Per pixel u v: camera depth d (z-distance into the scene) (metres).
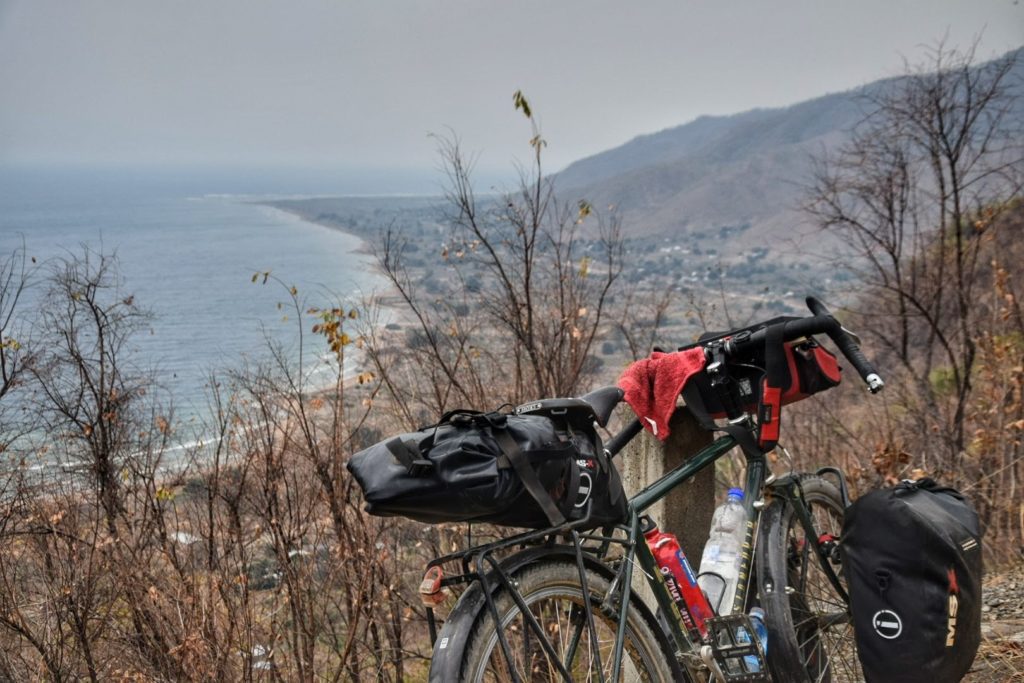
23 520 4.09
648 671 2.37
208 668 3.96
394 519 4.62
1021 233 6.79
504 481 1.87
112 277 5.39
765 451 2.69
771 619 2.57
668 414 2.73
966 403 5.85
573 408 2.15
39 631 3.75
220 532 4.58
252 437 4.66
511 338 4.89
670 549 2.51
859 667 2.95
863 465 4.84
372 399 4.64
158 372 5.21
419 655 4.43
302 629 4.34
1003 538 4.75
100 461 4.57
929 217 6.78
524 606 1.99
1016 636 3.39
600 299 5.21
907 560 2.38
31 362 4.70
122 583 4.18
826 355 2.70
